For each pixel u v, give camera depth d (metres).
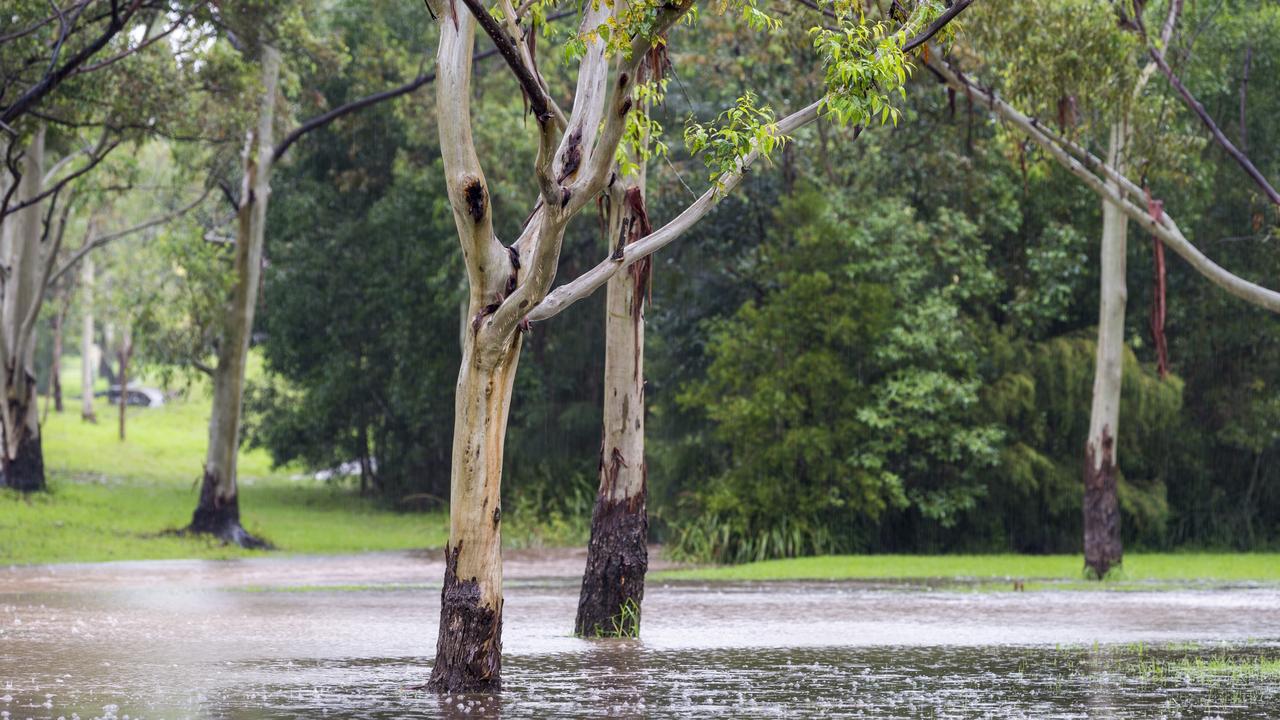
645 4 11.40
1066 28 21.92
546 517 44.19
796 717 11.20
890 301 36.75
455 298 45.81
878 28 12.62
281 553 39.12
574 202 11.62
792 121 13.03
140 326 40.94
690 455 40.22
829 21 23.06
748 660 15.54
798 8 24.64
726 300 41.81
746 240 41.44
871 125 37.12
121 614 21.19
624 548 18.12
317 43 35.97
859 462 36.88
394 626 19.53
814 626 19.97
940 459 38.59
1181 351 42.22
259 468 69.12
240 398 39.84
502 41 11.02
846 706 11.88
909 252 37.47
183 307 38.91
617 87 11.46
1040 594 26.59
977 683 13.52
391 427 54.94
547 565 36.00
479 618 12.70
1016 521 40.50
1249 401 41.66
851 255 37.56
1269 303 21.08
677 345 42.09
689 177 37.81
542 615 21.70
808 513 37.53
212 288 38.47
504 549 40.94
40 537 37.53
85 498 45.38
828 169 38.28
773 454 36.59
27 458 44.38
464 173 12.09
